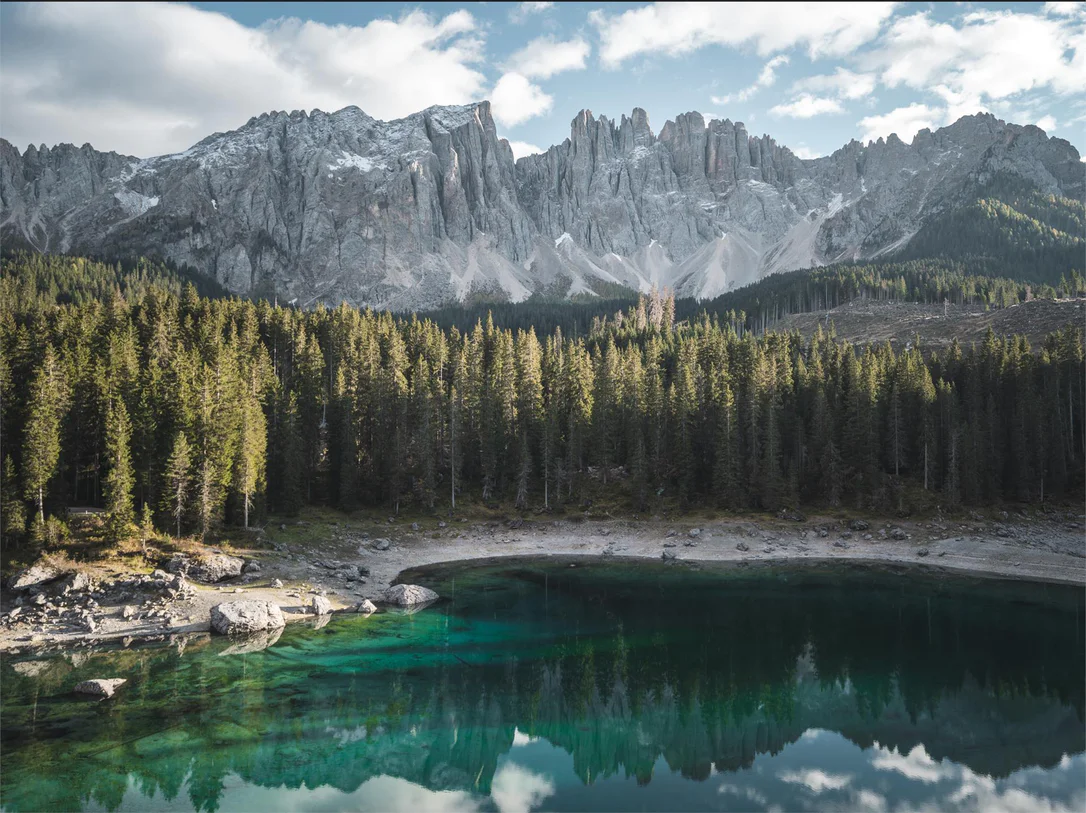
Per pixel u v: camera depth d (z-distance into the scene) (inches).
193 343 4222.4
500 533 3703.3
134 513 2581.2
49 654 1790.1
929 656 1931.6
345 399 3929.6
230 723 1387.8
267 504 3440.0
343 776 1184.8
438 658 1852.9
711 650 1972.2
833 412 4320.9
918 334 7554.1
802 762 1288.1
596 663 1849.2
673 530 3722.9
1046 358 4566.9
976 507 3769.7
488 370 4886.8
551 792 1155.9
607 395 4532.5
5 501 2306.8
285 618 2167.8
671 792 1157.7
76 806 1045.8
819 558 3368.6
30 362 3184.1
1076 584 2827.3
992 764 1285.7
